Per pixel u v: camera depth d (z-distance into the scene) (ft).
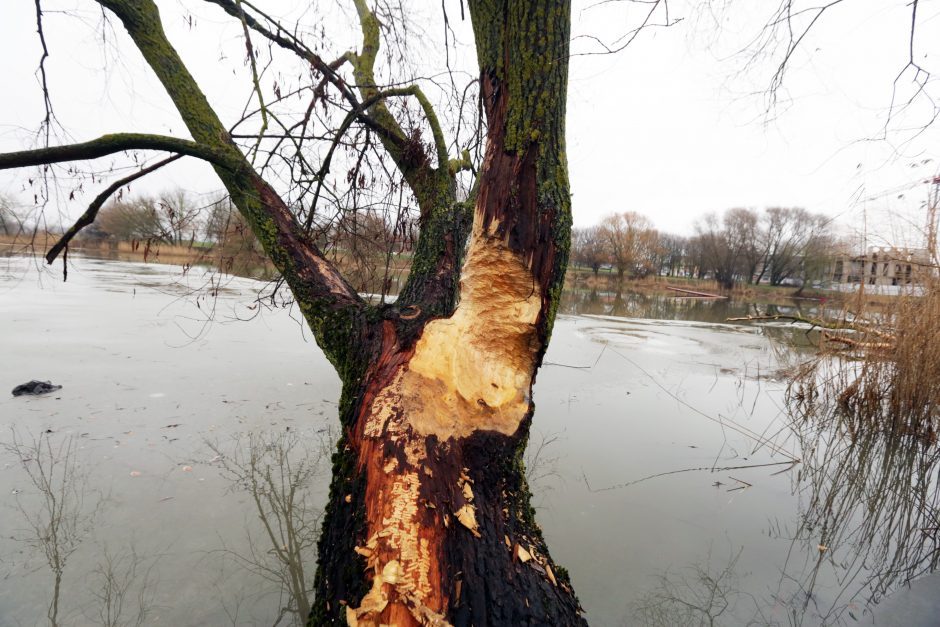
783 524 10.93
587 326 40.55
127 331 26.96
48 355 21.31
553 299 6.74
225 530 9.75
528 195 6.32
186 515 10.16
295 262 8.74
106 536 9.38
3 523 9.61
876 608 8.31
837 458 14.90
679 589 8.68
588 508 11.19
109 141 7.06
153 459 12.37
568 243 6.63
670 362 27.12
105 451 12.65
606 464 13.47
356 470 5.86
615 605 8.25
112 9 8.42
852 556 9.87
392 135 10.60
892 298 17.84
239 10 9.06
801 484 12.92
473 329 6.94
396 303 8.41
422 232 9.61
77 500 10.46
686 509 11.34
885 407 17.48
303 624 7.57
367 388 6.59
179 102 8.76
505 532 5.72
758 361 27.94
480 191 6.81
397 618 4.52
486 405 6.45
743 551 9.86
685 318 51.70
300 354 23.58
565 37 6.15
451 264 8.98
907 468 14.61
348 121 8.81
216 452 12.92
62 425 14.11
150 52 8.70
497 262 6.68
